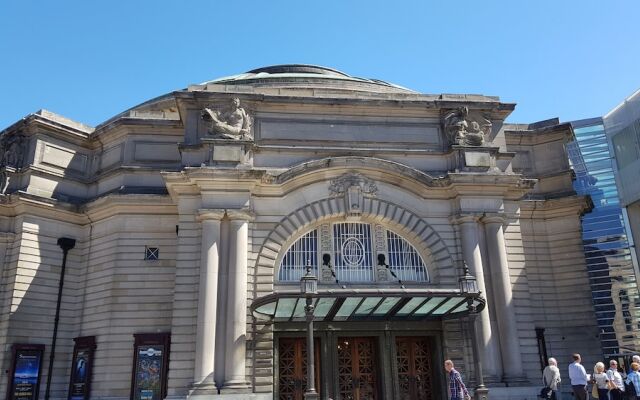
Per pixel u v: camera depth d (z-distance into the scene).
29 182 29.61
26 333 27.53
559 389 23.47
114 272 28.44
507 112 28.92
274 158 26.23
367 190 26.09
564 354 30.62
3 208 28.92
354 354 24.92
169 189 25.45
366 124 27.61
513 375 23.97
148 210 29.38
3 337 26.92
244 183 24.62
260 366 22.97
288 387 23.92
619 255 34.94
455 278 25.48
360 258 25.84
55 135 31.36
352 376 24.59
